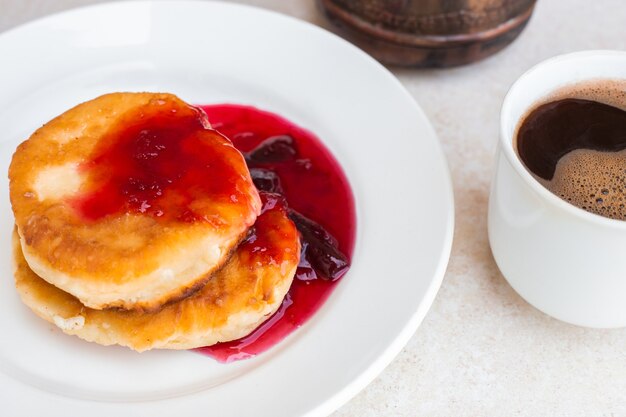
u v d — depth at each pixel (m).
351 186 0.36
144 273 0.29
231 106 0.39
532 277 0.31
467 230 0.36
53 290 0.31
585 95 0.32
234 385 0.29
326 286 0.33
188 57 0.40
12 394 0.29
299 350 0.30
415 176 0.34
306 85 0.38
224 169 0.31
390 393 0.31
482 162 0.38
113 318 0.31
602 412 0.30
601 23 0.45
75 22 0.39
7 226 0.34
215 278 0.31
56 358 0.31
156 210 0.30
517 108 0.32
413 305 0.30
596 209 0.29
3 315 0.32
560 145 0.31
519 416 0.30
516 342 0.32
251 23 0.40
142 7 0.40
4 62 0.38
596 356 0.32
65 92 0.39
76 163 0.32
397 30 0.39
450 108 0.40
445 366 0.32
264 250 0.32
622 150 0.31
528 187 0.29
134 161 0.32
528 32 0.44
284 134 0.38
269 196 0.34
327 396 0.28
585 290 0.30
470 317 0.33
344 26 0.41
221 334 0.31
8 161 0.36
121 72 0.39
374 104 0.37
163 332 0.30
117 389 0.30
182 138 0.32
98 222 0.30
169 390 0.30
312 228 0.34
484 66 0.43
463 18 0.39
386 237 0.33
